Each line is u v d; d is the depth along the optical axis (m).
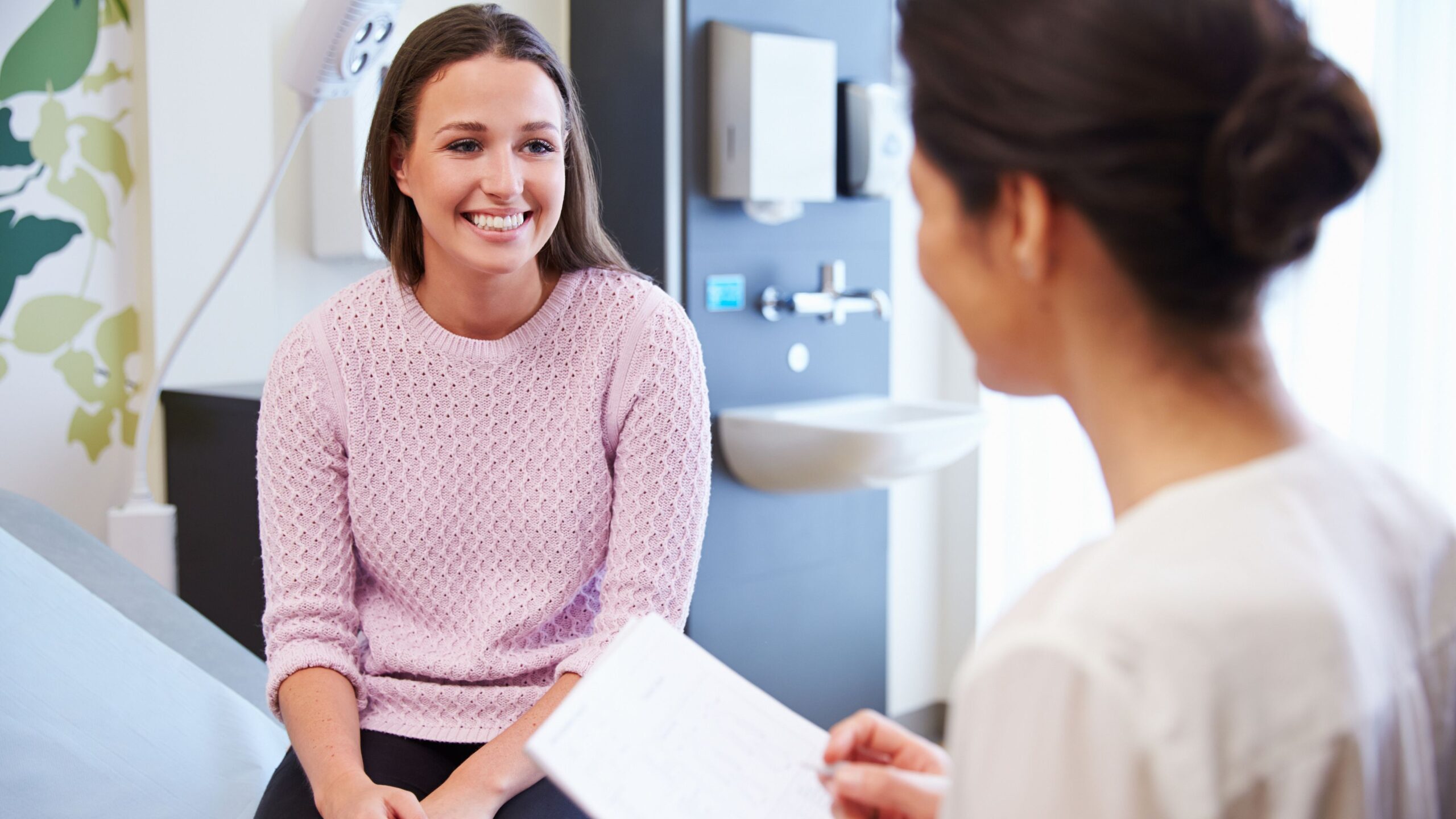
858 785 0.70
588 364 1.34
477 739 1.28
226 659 1.72
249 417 2.06
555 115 1.29
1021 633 0.49
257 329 2.31
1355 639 0.49
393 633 1.35
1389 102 2.23
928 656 3.10
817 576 2.68
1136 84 0.51
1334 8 2.27
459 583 1.34
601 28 2.49
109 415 2.23
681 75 2.38
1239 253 0.51
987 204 0.55
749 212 2.43
